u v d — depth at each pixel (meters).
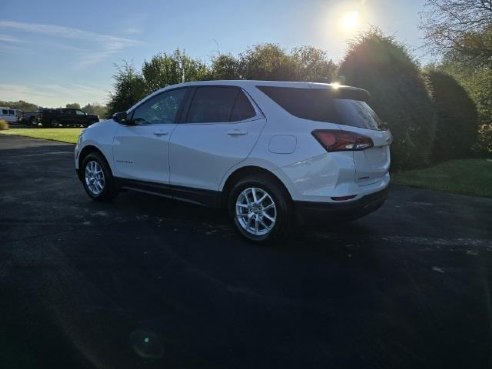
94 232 5.09
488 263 4.48
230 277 3.90
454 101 14.42
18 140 19.09
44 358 2.64
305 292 3.65
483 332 3.10
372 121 4.91
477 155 15.73
